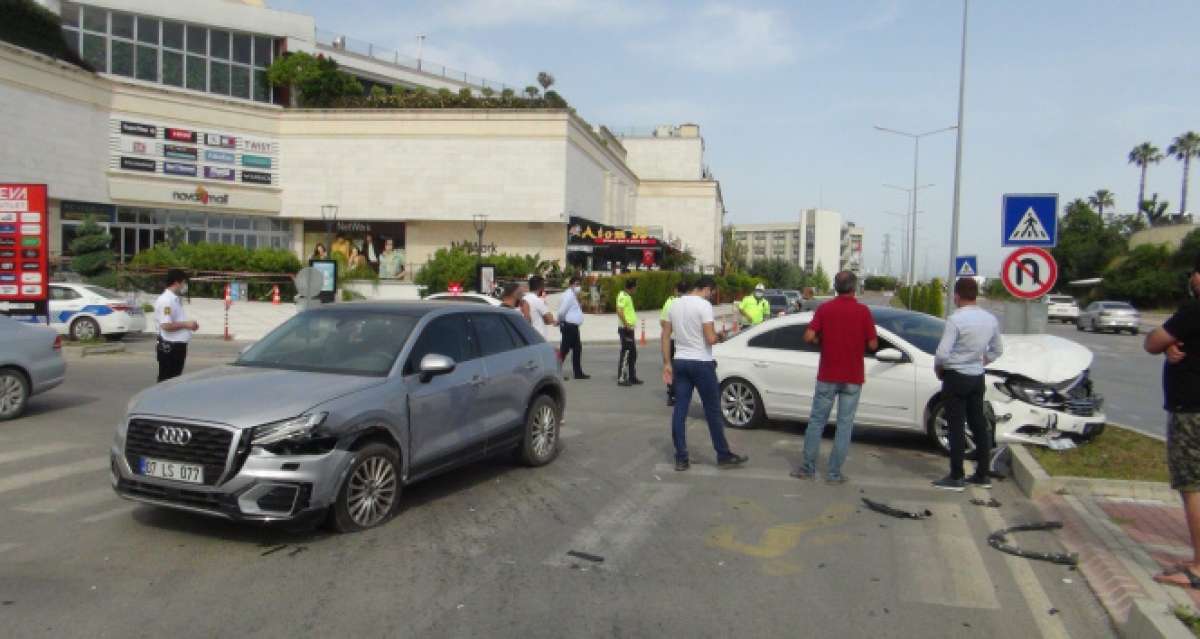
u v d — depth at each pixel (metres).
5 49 33.84
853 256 119.50
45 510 6.52
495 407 7.66
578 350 16.17
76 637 4.28
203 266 36.03
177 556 5.54
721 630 4.53
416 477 6.70
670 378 8.58
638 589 5.11
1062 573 5.55
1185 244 59.00
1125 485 7.25
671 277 45.94
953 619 4.76
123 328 20.30
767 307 17.52
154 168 41.25
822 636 4.48
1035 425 8.73
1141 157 88.75
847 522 6.63
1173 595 4.87
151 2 42.00
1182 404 4.95
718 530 6.35
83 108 38.25
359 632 4.41
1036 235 10.55
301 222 46.47
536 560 5.59
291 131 45.50
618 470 8.33
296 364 6.78
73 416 10.80
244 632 4.38
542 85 49.09
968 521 6.72
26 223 17.11
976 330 7.54
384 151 45.16
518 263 37.88
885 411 9.63
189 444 5.61
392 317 7.20
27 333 10.73
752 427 10.74
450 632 4.43
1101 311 40.62
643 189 75.06
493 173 44.50
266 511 5.54
